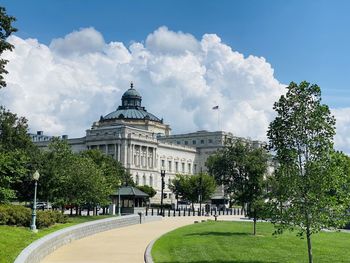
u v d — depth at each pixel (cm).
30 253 1947
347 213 1952
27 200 4872
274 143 1991
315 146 1916
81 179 5097
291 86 1956
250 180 3966
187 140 19425
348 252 2872
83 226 3528
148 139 16125
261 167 3975
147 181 15925
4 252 1905
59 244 2798
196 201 11581
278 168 2000
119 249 2777
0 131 6050
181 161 18100
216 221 6009
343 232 4453
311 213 1917
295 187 1911
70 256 2436
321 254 2752
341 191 1912
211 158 10444
